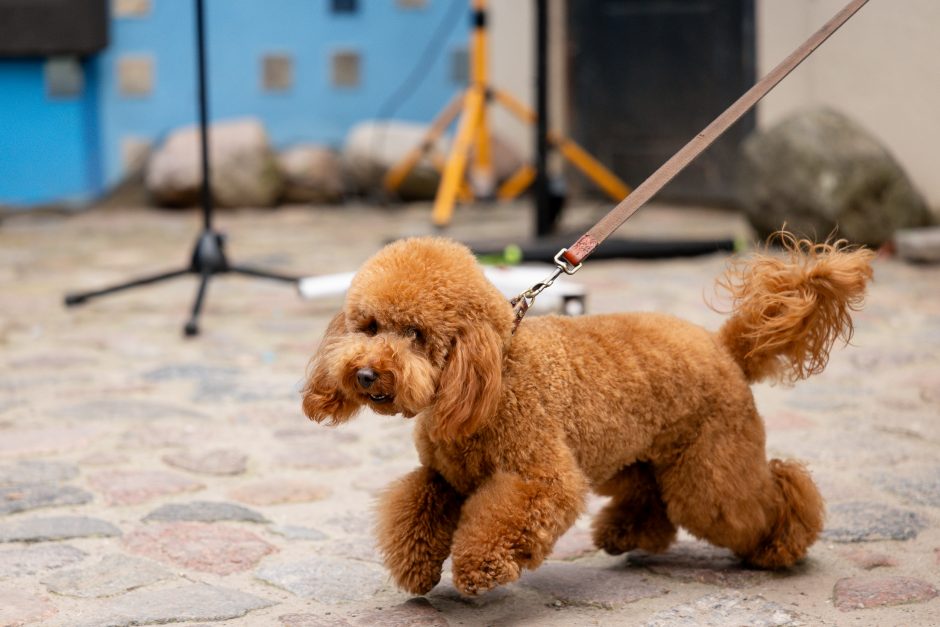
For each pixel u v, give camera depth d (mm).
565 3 11766
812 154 8039
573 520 2678
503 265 6789
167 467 4023
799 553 3104
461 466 2748
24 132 11016
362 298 2590
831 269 2961
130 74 11281
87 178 11266
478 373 2549
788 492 3104
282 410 4754
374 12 11727
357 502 3707
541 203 8383
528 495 2623
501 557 2570
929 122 8242
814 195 7973
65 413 4656
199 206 11117
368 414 4715
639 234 9391
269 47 11625
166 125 11445
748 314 3039
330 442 4340
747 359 3066
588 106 11727
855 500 3680
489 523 2605
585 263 7973
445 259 2617
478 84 10047
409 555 2816
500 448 2674
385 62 11820
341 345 2607
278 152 11680
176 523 3475
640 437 2869
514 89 12016
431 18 11844
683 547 3357
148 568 3131
